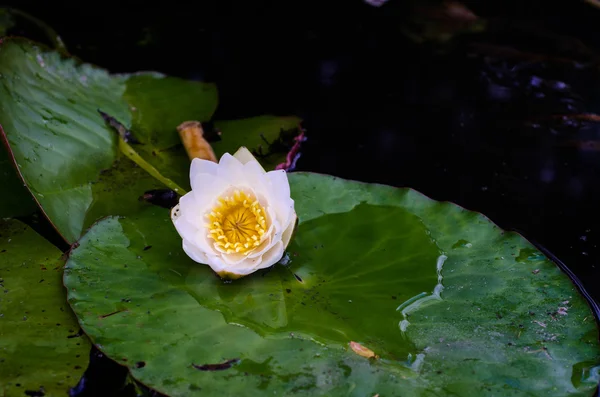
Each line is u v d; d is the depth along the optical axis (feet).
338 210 4.34
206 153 4.53
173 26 5.28
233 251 4.16
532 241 4.37
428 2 5.40
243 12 5.44
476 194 4.53
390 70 5.06
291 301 4.13
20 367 4.01
